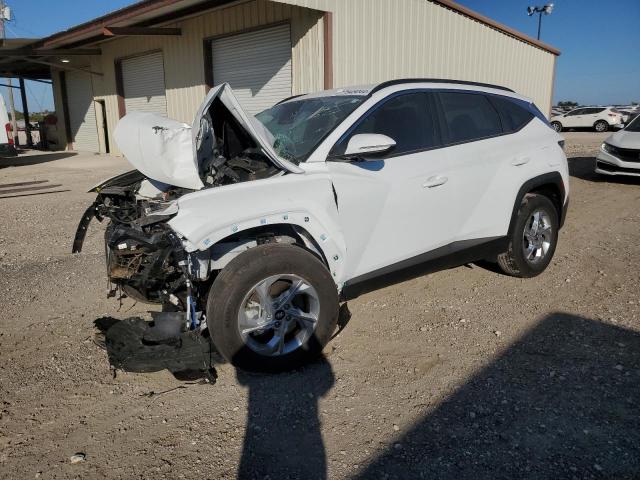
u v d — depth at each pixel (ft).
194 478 8.75
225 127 13.28
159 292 12.37
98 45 65.77
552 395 10.75
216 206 10.84
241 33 44.88
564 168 17.39
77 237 14.20
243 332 11.12
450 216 14.28
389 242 13.17
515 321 14.23
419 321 14.37
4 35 76.23
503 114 16.34
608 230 23.41
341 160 12.46
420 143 13.97
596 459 8.92
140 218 11.62
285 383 11.47
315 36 38.34
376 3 40.16
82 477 8.80
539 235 17.02
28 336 13.91
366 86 14.43
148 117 13.01
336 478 8.68
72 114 79.20
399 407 10.53
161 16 47.91
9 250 21.95
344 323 14.11
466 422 9.99
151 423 10.22
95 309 15.53
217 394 11.13
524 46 59.41
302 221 11.58
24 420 10.36
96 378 11.89
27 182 43.32
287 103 15.85
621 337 13.10
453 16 47.88
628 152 34.37
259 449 9.42
